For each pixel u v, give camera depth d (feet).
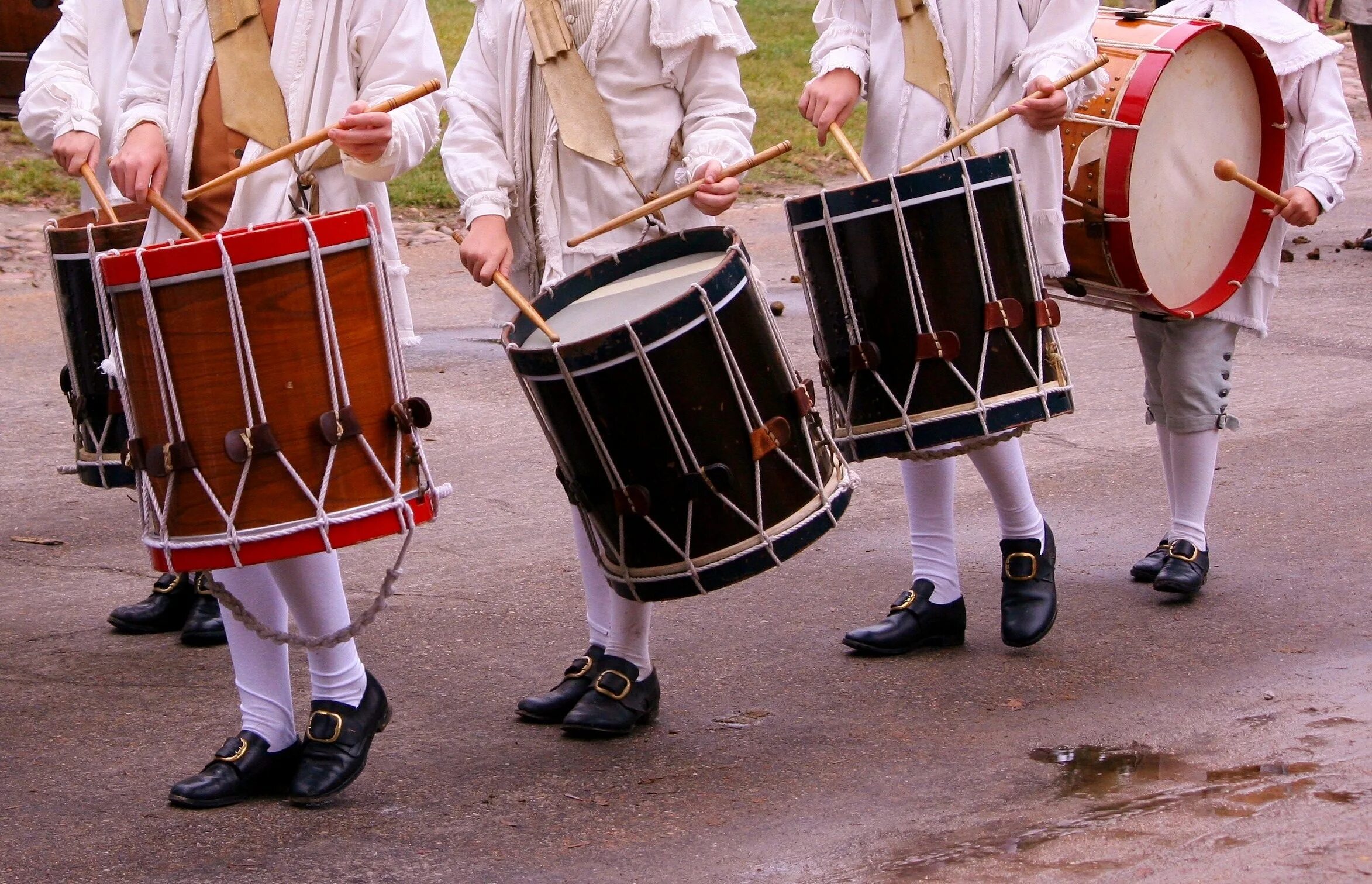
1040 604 16.65
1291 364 28.96
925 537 17.04
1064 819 12.51
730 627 17.99
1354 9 38.52
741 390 12.92
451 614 18.58
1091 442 25.04
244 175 13.97
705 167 14.65
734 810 13.21
